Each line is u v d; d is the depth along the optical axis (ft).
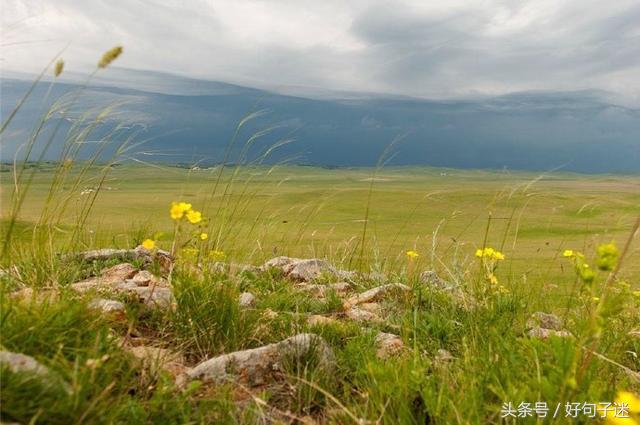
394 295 6.37
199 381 3.37
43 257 5.53
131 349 3.80
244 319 4.62
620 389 3.31
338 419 3.39
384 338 4.92
